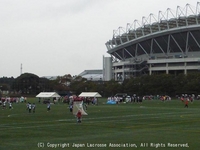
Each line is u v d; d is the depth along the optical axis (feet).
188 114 246.27
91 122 185.06
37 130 147.23
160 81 649.61
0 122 185.68
